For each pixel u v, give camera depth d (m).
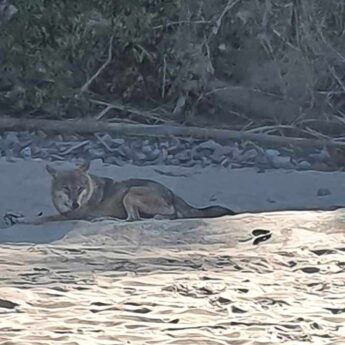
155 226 10.12
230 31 19.20
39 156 17.17
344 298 7.05
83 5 19.03
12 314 6.39
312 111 18.86
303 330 6.16
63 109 19.03
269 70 19.02
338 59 19.00
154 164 17.08
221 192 15.57
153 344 5.77
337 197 15.44
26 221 12.69
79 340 5.78
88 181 12.84
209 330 6.13
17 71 19.00
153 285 7.29
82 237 9.86
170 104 19.23
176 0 19.16
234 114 19.06
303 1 18.91
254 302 6.88
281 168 17.11
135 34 19.22
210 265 8.09
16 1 18.91
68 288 7.15
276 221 10.06
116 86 19.30
